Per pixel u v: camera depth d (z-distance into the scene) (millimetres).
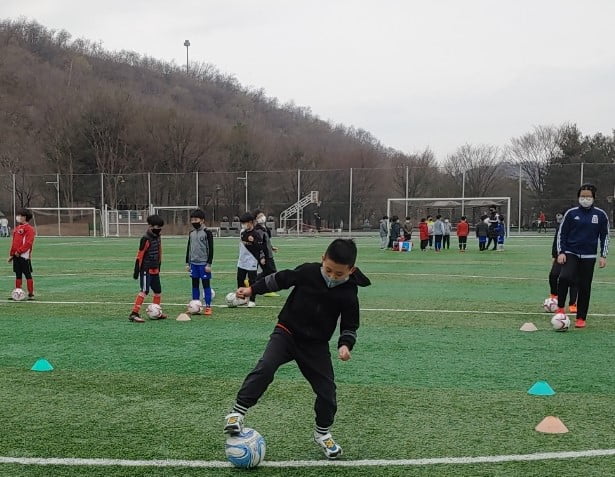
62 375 6156
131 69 87625
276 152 67688
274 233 47906
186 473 3805
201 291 12898
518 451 4152
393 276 16250
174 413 4977
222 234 47219
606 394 5484
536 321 9266
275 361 3920
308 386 5727
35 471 3828
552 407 5109
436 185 54656
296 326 3965
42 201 55281
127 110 60281
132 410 5051
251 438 3891
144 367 6473
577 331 8461
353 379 5996
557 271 10102
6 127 61531
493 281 15008
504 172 60688
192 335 8195
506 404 5195
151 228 9391
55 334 8273
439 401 5281
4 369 6387
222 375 6152
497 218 28000
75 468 3875
